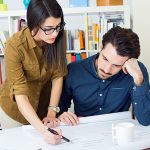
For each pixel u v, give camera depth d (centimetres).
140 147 101
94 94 147
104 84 144
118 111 148
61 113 142
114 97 146
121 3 279
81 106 151
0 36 288
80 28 318
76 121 127
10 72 124
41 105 155
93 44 287
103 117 131
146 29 275
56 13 113
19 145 105
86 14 275
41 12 111
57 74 140
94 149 98
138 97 131
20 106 122
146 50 277
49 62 135
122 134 101
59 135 106
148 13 273
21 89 123
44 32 117
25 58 128
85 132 116
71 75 148
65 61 138
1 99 152
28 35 126
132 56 126
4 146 104
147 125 125
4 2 321
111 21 283
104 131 116
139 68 131
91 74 146
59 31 125
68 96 154
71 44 290
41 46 132
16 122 154
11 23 282
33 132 118
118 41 121
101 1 278
